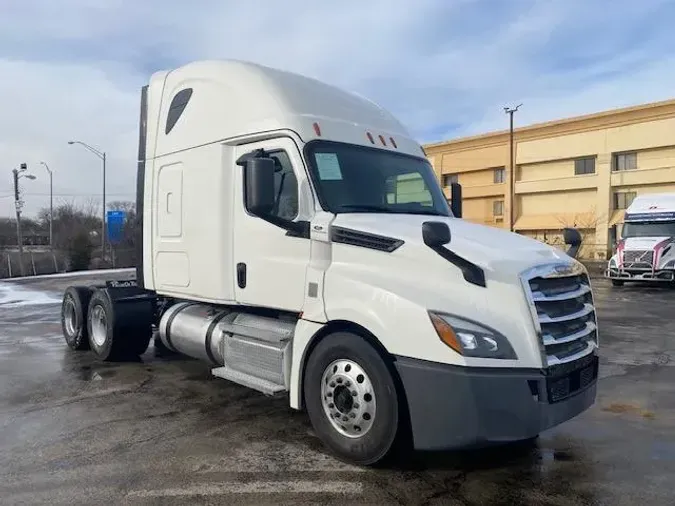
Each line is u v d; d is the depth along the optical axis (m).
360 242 4.48
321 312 4.58
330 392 4.48
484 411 3.77
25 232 66.75
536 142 45.03
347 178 5.17
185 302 7.16
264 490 3.96
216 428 5.23
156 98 6.84
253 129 5.40
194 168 6.07
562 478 4.20
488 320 3.88
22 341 9.89
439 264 4.08
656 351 9.01
